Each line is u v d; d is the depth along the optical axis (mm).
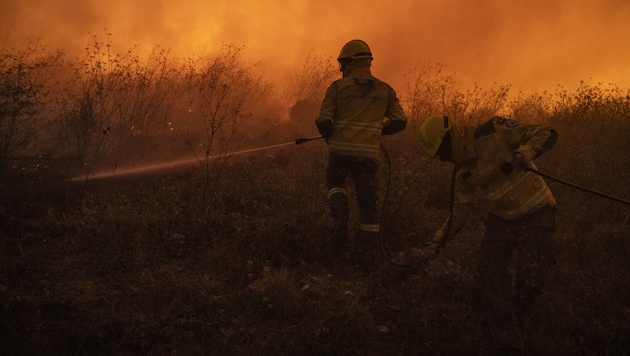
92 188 5766
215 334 3787
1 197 5246
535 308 4285
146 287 4219
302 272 4629
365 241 4828
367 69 5039
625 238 5258
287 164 7098
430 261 4879
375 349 3811
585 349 3912
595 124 8500
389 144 7715
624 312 4297
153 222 4973
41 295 3990
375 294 4391
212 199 5520
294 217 5168
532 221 3830
